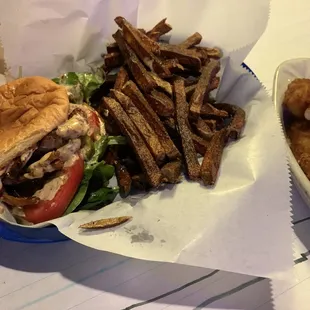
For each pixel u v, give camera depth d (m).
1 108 0.30
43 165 0.28
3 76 0.36
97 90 0.35
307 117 0.34
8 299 0.26
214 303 0.26
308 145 0.33
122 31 0.33
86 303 0.26
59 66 0.37
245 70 0.36
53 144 0.29
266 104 0.33
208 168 0.29
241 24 0.36
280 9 0.49
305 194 0.29
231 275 0.28
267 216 0.28
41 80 0.30
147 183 0.30
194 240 0.26
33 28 0.34
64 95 0.30
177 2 0.36
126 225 0.27
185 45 0.35
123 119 0.30
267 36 0.46
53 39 0.35
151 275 0.28
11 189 0.29
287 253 0.27
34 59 0.35
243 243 0.27
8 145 0.27
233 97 0.36
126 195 0.30
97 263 0.28
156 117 0.30
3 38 0.34
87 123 0.30
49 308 0.26
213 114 0.33
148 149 0.29
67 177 0.28
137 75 0.32
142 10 0.36
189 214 0.28
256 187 0.28
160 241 0.27
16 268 0.28
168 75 0.33
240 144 0.31
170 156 0.30
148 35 0.35
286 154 0.30
